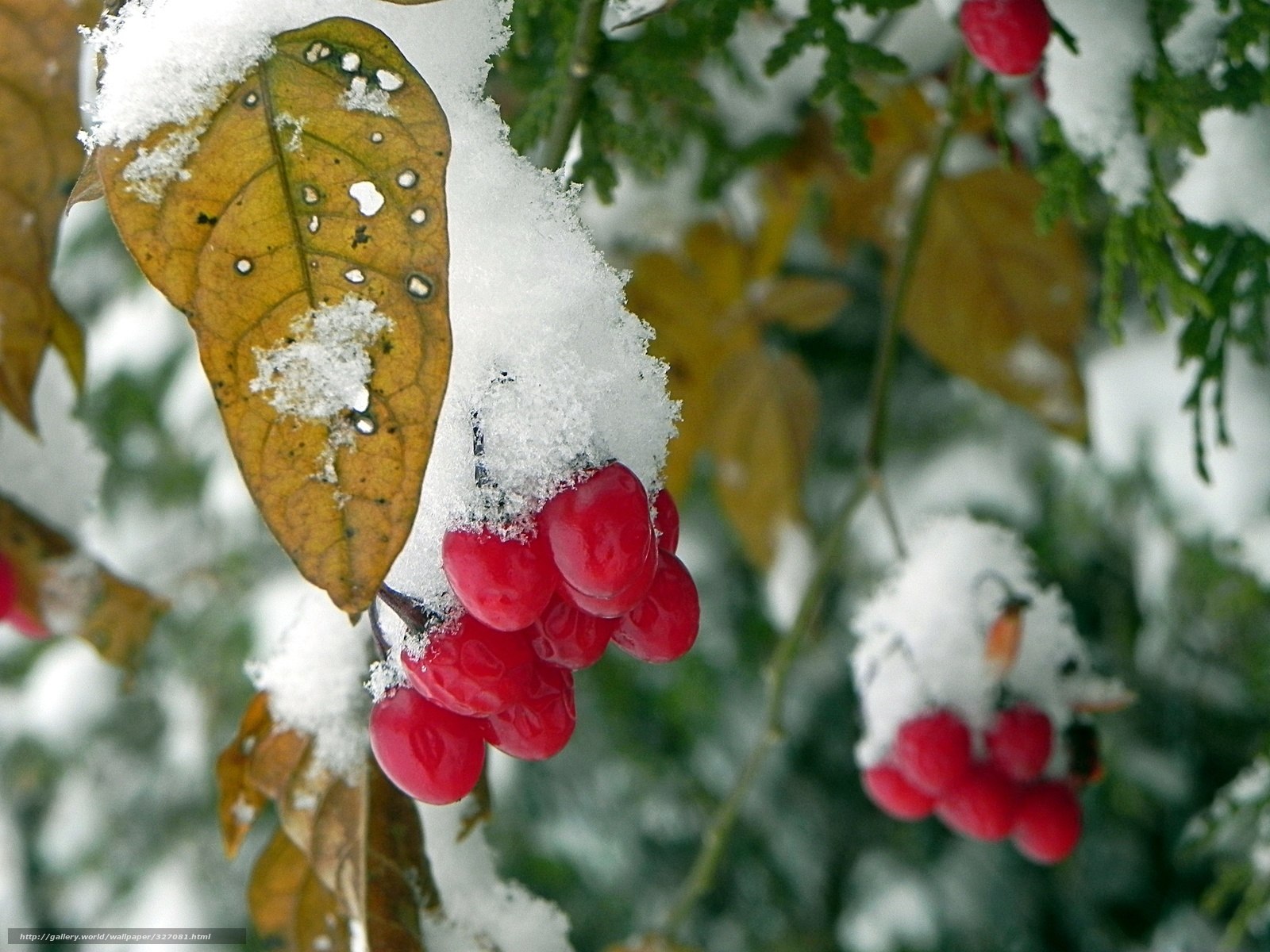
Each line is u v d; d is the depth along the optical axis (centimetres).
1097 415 52
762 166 49
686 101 35
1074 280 44
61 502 38
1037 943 73
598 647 30
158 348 71
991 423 66
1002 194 44
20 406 34
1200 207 37
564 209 30
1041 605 38
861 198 48
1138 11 35
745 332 52
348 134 28
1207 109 35
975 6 34
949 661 38
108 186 28
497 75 43
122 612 39
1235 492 45
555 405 29
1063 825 37
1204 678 67
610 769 73
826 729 75
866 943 73
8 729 79
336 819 33
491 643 30
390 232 28
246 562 71
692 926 75
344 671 33
